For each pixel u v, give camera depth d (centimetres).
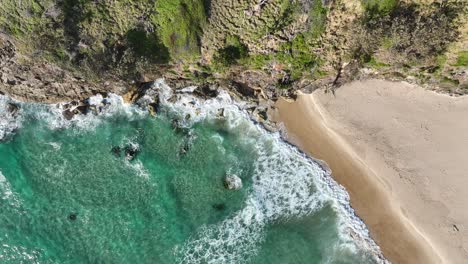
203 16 1959
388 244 2222
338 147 2245
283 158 2292
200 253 2273
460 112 2147
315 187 2273
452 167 2164
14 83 2288
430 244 2173
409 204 2192
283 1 1902
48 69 2141
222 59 2055
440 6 1808
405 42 1900
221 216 2295
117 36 1998
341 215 2262
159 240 2297
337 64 2075
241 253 2269
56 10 1897
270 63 2098
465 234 2144
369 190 2233
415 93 2162
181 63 2134
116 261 2300
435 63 2012
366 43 1944
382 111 2197
